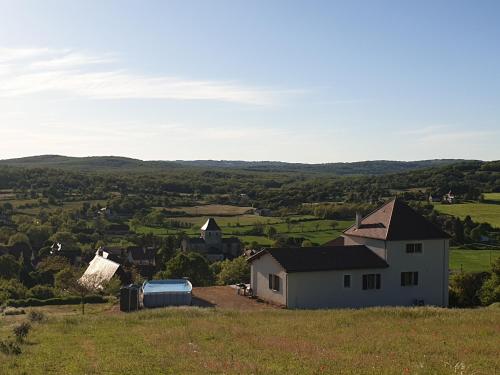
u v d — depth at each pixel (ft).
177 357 63.00
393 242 136.87
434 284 141.49
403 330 83.51
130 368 57.06
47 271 291.17
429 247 141.08
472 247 355.97
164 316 101.19
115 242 426.92
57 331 84.89
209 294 146.82
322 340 74.43
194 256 249.75
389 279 136.98
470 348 68.23
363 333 80.64
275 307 128.67
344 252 138.62
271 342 72.64
